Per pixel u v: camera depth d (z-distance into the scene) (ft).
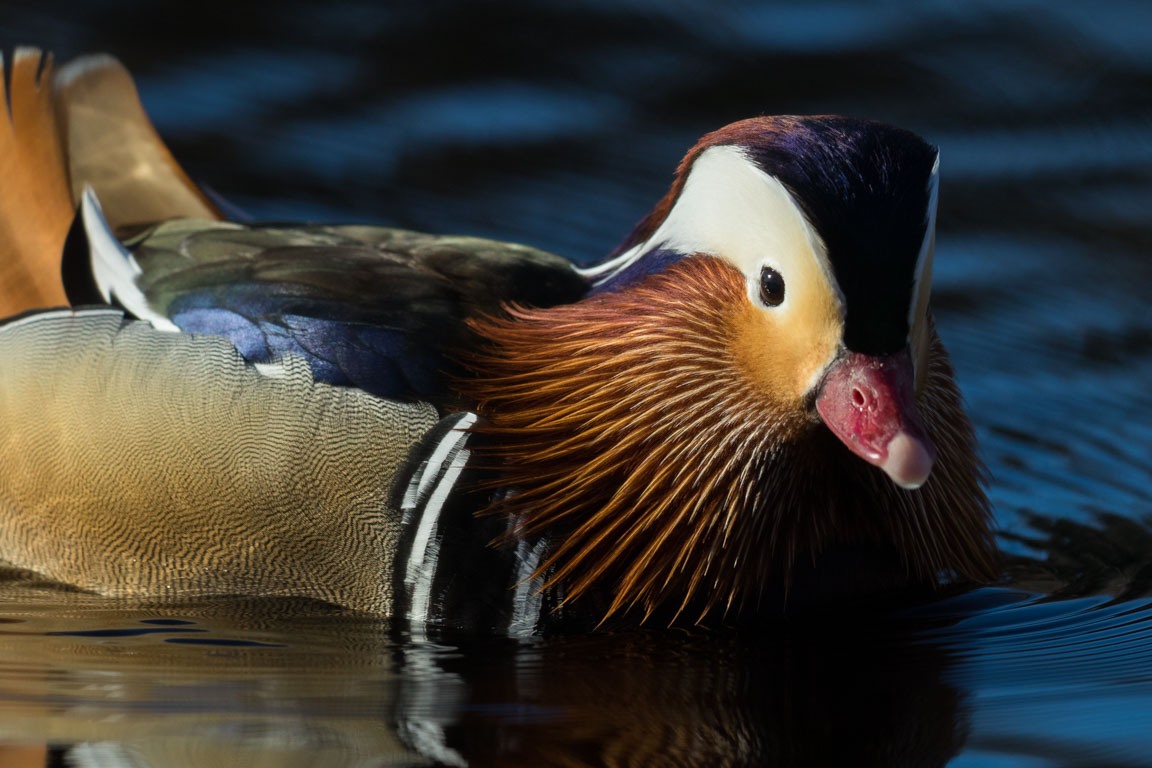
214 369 36.11
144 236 40.37
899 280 30.73
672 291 33.68
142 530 37.01
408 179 55.98
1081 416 46.16
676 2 66.59
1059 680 32.91
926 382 34.91
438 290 36.88
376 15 65.21
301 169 56.13
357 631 34.83
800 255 31.17
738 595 34.94
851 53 63.62
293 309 36.47
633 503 34.37
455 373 35.50
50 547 38.45
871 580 35.99
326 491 35.14
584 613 34.68
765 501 34.09
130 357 37.09
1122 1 66.54
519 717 31.07
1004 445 44.83
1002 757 29.81
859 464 34.37
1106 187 56.75
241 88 60.34
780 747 30.27
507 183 55.98
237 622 35.50
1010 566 38.96
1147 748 29.89
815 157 31.37
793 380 32.19
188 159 56.03
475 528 34.32
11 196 42.09
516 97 60.85
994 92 61.62
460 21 65.05
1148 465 44.01
